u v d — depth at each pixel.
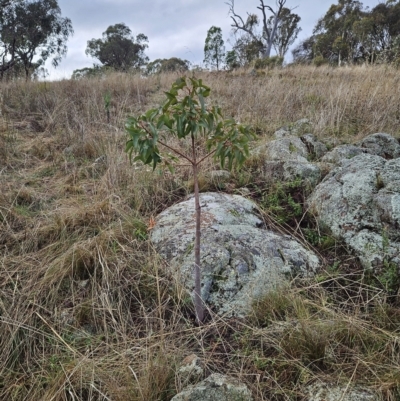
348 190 2.24
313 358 1.45
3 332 1.67
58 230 2.33
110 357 1.54
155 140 1.30
